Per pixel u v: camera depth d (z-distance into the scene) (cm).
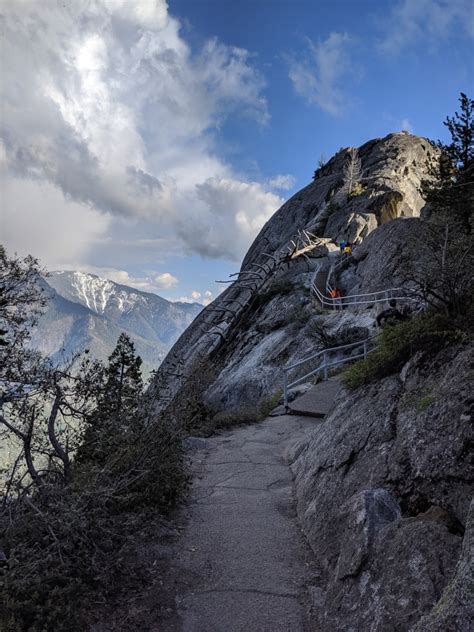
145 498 573
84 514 435
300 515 583
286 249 4581
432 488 386
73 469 525
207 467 825
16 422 501
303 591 434
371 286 2242
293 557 497
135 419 591
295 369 1842
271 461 848
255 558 495
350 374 691
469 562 262
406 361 575
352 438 561
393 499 416
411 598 308
